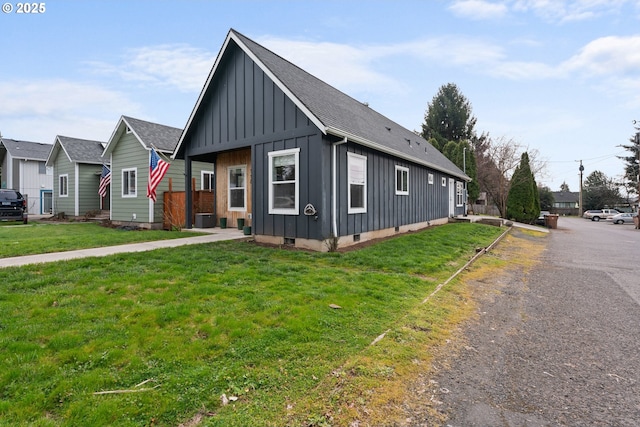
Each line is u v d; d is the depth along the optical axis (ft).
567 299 18.21
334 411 7.91
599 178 206.69
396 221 40.16
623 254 35.17
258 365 9.60
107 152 52.75
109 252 23.76
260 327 11.93
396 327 12.80
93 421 7.14
